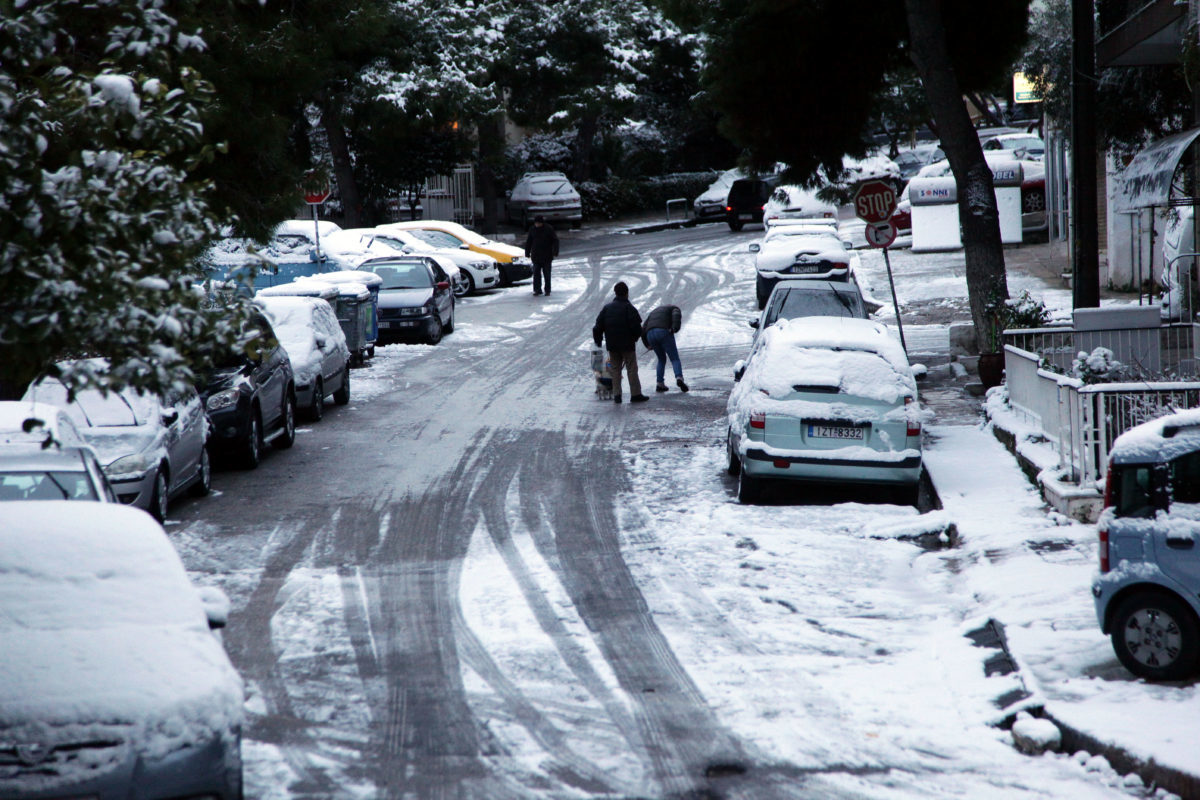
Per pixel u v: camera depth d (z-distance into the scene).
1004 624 13.65
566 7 76.38
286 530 19.67
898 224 61.56
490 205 78.69
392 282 44.84
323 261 50.41
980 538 17.30
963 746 10.77
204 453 22.48
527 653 13.55
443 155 74.81
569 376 36.56
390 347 43.59
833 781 10.02
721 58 33.91
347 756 10.72
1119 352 24.25
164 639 9.05
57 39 10.89
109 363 9.06
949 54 33.81
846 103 34.66
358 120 66.19
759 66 33.44
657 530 19.11
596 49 78.75
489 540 18.77
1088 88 24.56
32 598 9.43
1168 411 17.86
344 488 22.81
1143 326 24.20
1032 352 24.31
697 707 11.82
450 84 65.38
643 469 23.77
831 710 11.68
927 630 14.23
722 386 33.94
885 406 19.67
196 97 10.43
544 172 84.50
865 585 15.98
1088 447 18.16
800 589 15.80
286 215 25.52
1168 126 34.00
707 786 9.95
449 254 56.50
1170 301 28.98
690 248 70.69
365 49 64.94
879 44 33.94
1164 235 33.69
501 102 70.62
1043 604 14.27
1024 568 15.68
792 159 35.72
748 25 33.25
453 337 45.53
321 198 39.81
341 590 16.20
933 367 32.91
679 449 25.59
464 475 23.69
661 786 9.96
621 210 89.62
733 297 51.91
